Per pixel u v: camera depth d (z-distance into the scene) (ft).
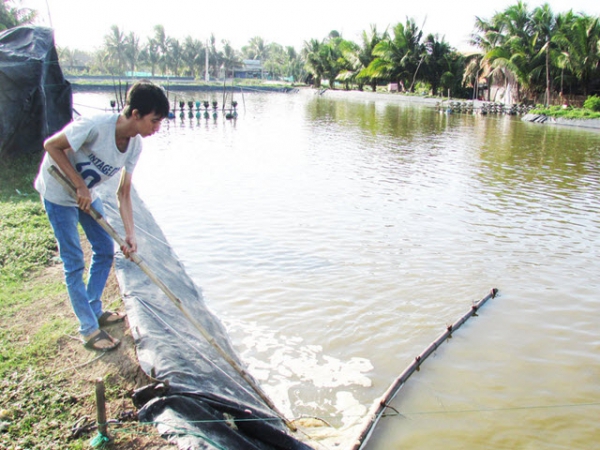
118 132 10.61
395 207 34.78
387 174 46.42
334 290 21.38
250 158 53.42
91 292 12.85
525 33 122.31
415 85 182.60
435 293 21.47
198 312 16.63
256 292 20.95
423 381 15.57
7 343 12.21
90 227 12.12
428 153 60.29
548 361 16.88
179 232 28.09
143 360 11.09
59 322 13.20
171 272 19.15
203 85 224.33
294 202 35.12
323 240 27.50
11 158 28.60
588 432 13.69
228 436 9.78
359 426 13.28
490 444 13.07
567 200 38.22
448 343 17.69
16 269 16.44
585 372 16.37
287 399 14.47
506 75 130.21
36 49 30.30
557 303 20.95
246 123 94.48
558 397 15.11
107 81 209.26
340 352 16.97
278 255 25.09
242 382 12.42
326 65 228.84
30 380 10.84
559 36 111.14
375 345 17.47
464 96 163.02
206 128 84.64
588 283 22.95
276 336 17.72
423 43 167.63
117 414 9.98
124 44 247.91
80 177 10.57
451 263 24.85
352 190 39.40
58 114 34.42
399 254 25.82
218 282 21.77
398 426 13.53
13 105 27.86
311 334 17.95
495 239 28.66
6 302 14.29
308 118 107.55
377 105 153.48
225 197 35.96
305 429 12.72
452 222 31.65
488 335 18.31
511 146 68.08
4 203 23.03
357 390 15.06
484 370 16.25
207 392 10.51
